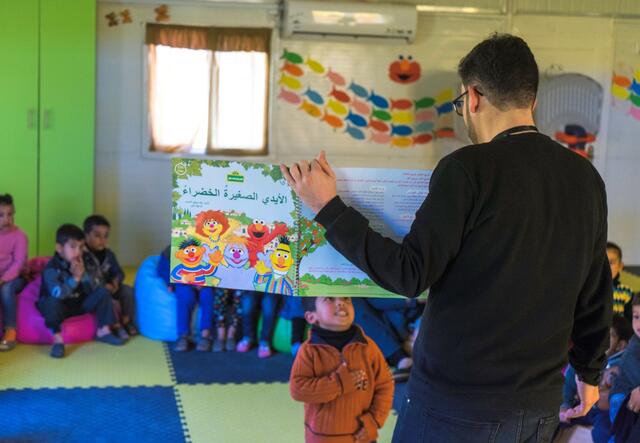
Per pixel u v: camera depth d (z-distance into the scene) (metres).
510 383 1.56
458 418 1.57
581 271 1.61
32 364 4.17
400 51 6.38
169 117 6.20
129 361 4.27
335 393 2.50
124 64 6.09
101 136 6.14
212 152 6.26
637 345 2.74
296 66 6.27
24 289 4.57
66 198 5.91
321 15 6.02
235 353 4.46
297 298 4.47
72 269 4.47
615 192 6.79
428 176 1.82
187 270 1.85
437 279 1.59
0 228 4.62
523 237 1.54
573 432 2.90
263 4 6.15
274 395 3.86
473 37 6.44
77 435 3.32
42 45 5.73
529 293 1.55
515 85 1.60
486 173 1.54
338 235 1.57
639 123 6.72
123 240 6.29
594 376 1.79
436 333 1.59
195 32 6.11
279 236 1.84
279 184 1.83
